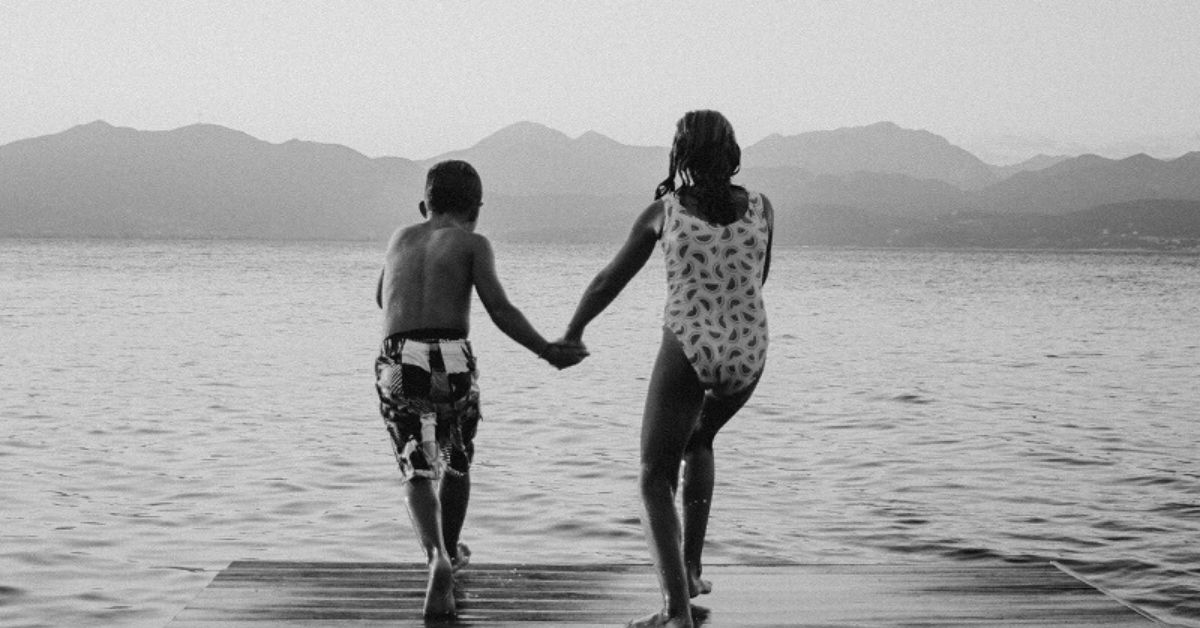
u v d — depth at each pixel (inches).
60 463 472.1
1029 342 1263.5
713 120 170.4
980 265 7268.7
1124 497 420.2
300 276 3486.7
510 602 189.9
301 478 442.9
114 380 797.2
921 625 180.1
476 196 195.2
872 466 486.6
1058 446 540.1
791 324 1568.7
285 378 829.2
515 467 474.3
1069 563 331.0
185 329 1318.9
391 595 193.5
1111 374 911.7
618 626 176.9
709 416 179.9
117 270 3732.8
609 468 473.4
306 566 213.2
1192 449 531.5
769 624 180.1
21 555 323.3
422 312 184.4
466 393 185.6
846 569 216.8
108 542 340.5
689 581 185.5
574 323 176.7
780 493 428.1
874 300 2336.4
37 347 1048.2
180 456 492.1
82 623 264.8
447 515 197.0
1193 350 1160.2
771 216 175.5
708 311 167.8
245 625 176.1
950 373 912.9
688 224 167.6
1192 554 339.0
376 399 708.0
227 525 365.1
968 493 427.8
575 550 339.3
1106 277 4611.2
